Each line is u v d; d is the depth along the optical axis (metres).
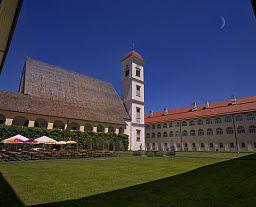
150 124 64.88
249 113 45.56
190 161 18.08
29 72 33.59
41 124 32.03
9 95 28.28
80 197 6.41
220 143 48.84
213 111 52.59
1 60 8.76
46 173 11.24
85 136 32.97
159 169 12.78
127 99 44.94
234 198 5.86
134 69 45.94
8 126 25.58
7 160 19.45
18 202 5.92
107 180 9.16
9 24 6.74
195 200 5.82
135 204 5.61
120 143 38.16
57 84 36.28
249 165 13.30
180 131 56.88
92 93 41.34
